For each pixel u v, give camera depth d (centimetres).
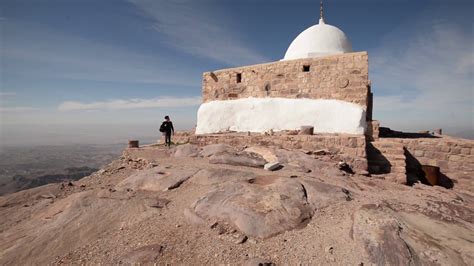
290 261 397
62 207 661
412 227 455
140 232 510
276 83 1423
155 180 764
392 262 366
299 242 438
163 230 507
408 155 1143
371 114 1359
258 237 455
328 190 624
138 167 1103
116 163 1252
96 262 435
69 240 511
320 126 1251
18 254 481
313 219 511
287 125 1329
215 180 726
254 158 941
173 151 1205
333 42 1636
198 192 668
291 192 595
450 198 741
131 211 599
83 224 564
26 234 562
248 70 1515
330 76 1273
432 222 487
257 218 493
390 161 1020
